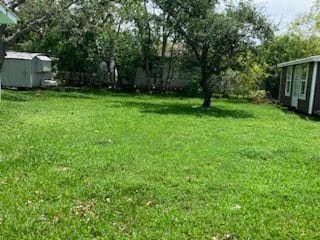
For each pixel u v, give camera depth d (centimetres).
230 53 2005
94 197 605
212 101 2500
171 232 493
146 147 964
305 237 490
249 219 539
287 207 591
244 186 682
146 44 3030
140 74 3180
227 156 905
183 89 3133
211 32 1922
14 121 1293
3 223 494
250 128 1377
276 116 1834
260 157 912
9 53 2644
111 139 1051
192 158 870
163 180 700
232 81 2809
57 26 2409
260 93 2661
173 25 2025
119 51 2967
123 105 1978
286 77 2394
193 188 659
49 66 2848
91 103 2008
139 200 599
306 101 1970
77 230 486
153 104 2117
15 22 1395
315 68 1912
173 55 3031
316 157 927
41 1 2188
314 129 1446
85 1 2292
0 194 593
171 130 1244
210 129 1301
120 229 497
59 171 726
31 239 459
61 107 1775
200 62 2058
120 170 752
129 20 2877
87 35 2878
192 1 1961
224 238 483
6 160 785
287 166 838
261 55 2097
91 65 3089
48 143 962
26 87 2580
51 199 587
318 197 641
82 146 941
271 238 486
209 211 562
